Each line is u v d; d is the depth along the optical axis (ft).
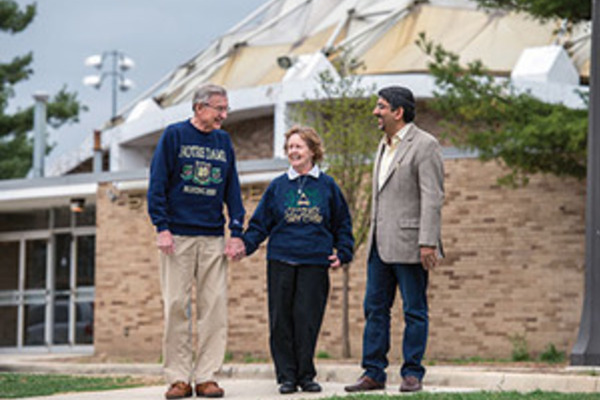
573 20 56.29
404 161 26.50
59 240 79.41
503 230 59.98
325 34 96.48
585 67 84.48
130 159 91.86
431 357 60.90
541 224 59.31
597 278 40.93
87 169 109.19
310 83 78.07
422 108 78.07
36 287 79.82
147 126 89.20
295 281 27.14
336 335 62.54
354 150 56.03
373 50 90.22
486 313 59.98
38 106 89.15
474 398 23.88
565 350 58.18
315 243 27.02
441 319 60.90
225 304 26.84
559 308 58.65
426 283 26.94
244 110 82.28
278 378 26.94
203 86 26.78
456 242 60.95
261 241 27.66
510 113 55.21
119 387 35.81
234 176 27.40
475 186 60.75
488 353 59.72
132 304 69.26
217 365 26.53
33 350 79.05
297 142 27.35
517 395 24.76
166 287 26.50
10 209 80.43
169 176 26.50
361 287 61.98
